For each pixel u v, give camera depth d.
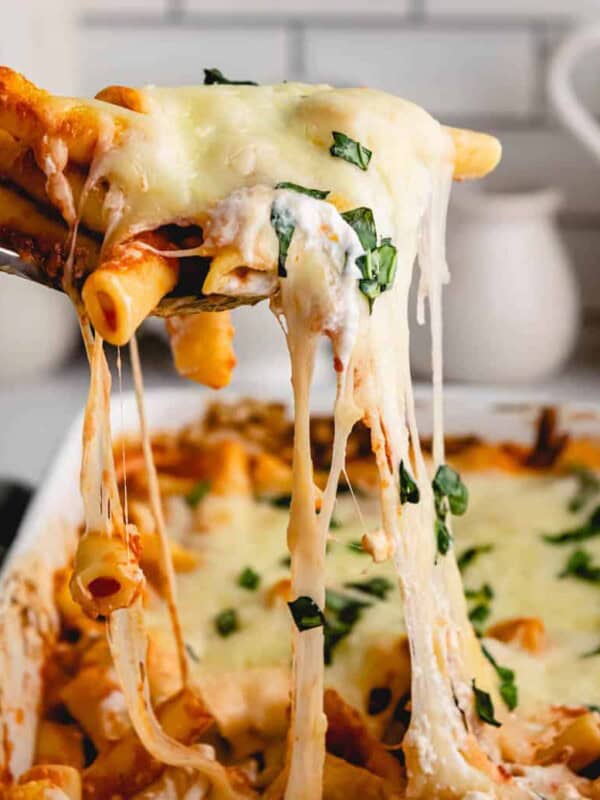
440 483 0.62
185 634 0.72
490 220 1.01
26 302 1.06
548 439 0.86
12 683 0.67
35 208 0.56
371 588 0.74
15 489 0.83
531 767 0.63
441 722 0.59
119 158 0.53
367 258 0.53
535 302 1.02
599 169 1.12
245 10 1.11
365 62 1.12
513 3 1.09
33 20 1.07
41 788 0.60
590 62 1.10
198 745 0.64
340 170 0.55
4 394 1.06
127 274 0.50
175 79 1.12
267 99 0.58
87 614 0.56
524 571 0.76
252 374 1.03
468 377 1.03
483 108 1.12
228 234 0.52
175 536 0.80
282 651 0.71
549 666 0.69
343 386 0.54
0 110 0.53
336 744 0.64
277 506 0.82
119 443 0.85
